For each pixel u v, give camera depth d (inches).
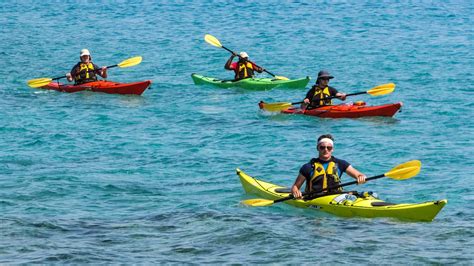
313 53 3174.2
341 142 1712.6
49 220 1120.8
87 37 3683.6
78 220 1125.7
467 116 1964.8
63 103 2177.7
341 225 1095.6
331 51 3216.0
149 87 2362.2
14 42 3494.1
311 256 956.6
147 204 1222.9
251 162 1530.5
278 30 3863.2
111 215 1155.9
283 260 944.9
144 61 3046.3
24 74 2719.0
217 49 3331.7
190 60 3073.3
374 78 2593.5
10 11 4753.9
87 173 1427.2
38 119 1952.5
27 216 1141.7
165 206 1210.0
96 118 1973.4
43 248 988.6
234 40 3548.2
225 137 1763.0
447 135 1756.9
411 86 2432.3
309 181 1193.4
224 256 961.5
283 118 1980.8
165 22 4217.5
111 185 1341.0
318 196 1189.7
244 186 1305.4
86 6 4980.3
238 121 1948.8
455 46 3334.2
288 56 3110.2
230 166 1497.3
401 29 3912.4
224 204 1223.5
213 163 1520.7
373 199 1181.7
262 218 1135.0
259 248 991.0
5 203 1216.2
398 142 1696.6
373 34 3718.0
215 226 1088.8
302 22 4170.8
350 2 5088.6
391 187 1344.7
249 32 3814.0
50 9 4857.3
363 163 1529.3
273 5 4926.2
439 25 4082.2
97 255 964.0
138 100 2237.9
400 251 974.4
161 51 3287.4
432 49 3245.6
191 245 1007.0
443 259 944.9
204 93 2368.4
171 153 1604.3
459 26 4042.8
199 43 3494.1
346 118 1964.8
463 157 1549.0
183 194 1289.4
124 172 1443.2
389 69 2765.7
